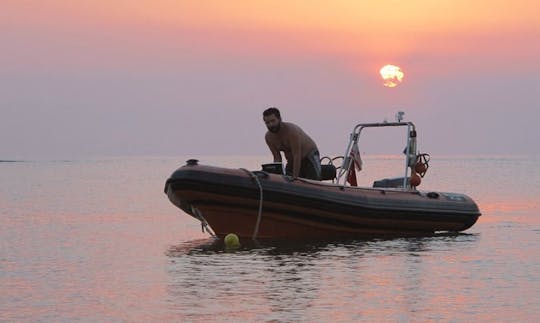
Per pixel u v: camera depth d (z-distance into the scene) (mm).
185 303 9641
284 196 15539
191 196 15453
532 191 40156
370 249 14477
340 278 11305
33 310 9375
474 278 11312
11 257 13906
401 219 16609
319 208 15812
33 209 26453
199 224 20594
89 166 137625
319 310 9234
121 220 21969
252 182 15414
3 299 10000
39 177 68250
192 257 13617
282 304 9547
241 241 15797
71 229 19250
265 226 15906
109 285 10914
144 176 71125
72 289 10641
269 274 11672
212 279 11273
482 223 20703
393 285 10750
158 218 22641
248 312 9148
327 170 16875
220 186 15305
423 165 17297
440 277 11398
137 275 11758
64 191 40344
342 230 16312
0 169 110375
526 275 11570
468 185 48875
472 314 9055
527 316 8969
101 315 9094
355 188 16453
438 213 17031
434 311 9195
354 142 17375
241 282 11008
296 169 15773
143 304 9609
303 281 11062
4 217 23016
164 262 13094
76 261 13359
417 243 15461
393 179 17781
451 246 15008
